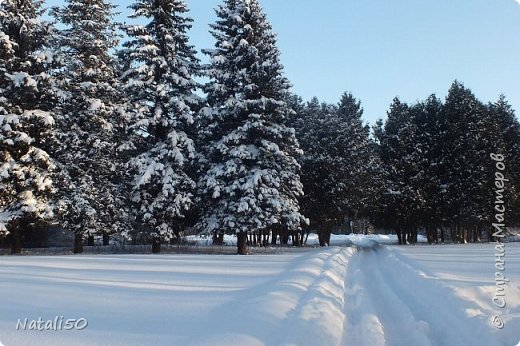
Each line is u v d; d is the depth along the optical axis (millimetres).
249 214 26172
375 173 50625
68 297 8164
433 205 46594
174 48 27938
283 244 49844
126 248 29984
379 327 7043
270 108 28094
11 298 8008
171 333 5777
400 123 53594
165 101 27125
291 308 7285
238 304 7578
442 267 14586
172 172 25891
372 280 13055
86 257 18562
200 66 29078
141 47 26391
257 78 27547
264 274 12156
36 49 26094
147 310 7145
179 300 7988
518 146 52844
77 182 25766
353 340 6371
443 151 47281
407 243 52000
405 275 13508
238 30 29156
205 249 29969
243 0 28625
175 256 20047
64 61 25781
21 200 23312
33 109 24938
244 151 26375
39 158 23328
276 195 27125
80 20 27156
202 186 27656
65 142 25391
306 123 48625
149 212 25422
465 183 44531
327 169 44031
